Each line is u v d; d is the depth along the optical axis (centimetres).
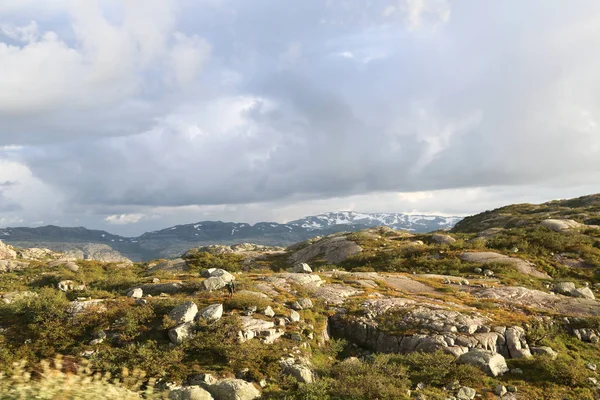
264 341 2144
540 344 2345
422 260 5094
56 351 1981
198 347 2000
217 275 3173
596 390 1852
